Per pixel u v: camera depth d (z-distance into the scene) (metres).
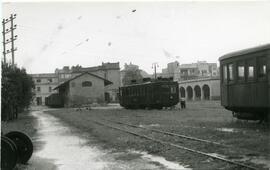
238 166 8.90
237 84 17.83
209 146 12.08
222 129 16.89
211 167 9.14
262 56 15.83
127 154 12.06
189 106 45.28
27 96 36.81
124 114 34.06
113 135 17.25
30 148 10.72
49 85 115.81
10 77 30.02
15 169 9.86
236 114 18.95
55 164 11.02
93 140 16.36
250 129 16.11
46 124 27.27
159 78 43.28
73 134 19.44
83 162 11.17
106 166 10.35
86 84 71.94
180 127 18.95
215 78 77.94
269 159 9.64
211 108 37.38
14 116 33.84
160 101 40.78
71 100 70.50
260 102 16.00
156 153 11.89
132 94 46.41
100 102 71.62
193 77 120.69
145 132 17.69
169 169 9.46
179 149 11.97
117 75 106.94
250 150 10.96
